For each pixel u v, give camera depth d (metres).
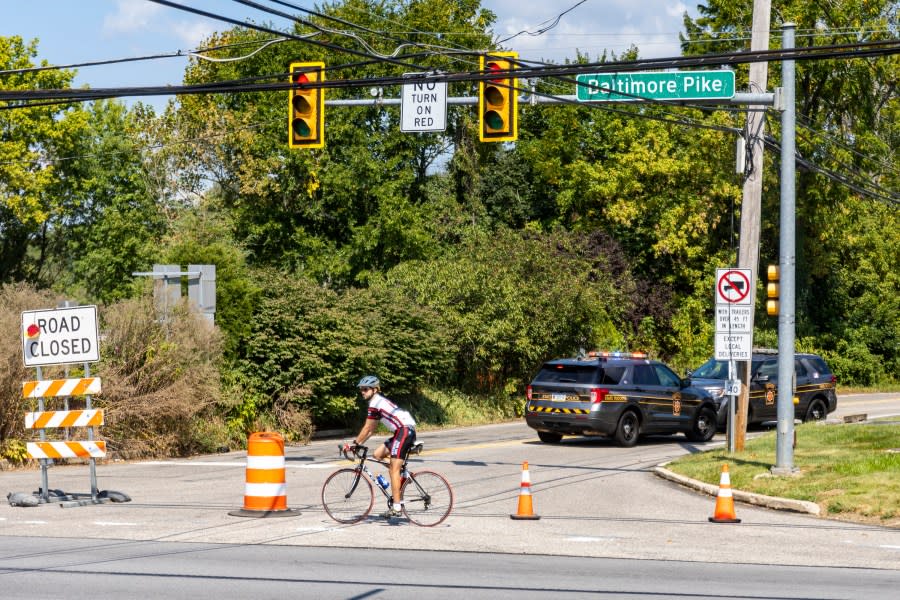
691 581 9.49
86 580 9.27
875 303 53.12
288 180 47.22
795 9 43.03
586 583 9.34
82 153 57.09
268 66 47.66
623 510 14.41
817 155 44.22
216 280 25.20
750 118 18.94
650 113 47.97
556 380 23.94
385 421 12.96
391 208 46.19
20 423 20.34
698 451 22.97
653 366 24.77
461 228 50.19
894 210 50.03
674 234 46.78
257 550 11.04
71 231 58.69
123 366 21.81
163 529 12.48
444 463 20.38
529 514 13.50
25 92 15.98
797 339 49.56
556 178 52.03
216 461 21.53
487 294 34.22
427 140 49.56
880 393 48.66
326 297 27.30
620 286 42.94
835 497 14.33
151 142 50.59
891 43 14.70
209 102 49.75
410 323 30.05
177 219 49.69
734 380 19.41
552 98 17.47
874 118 48.56
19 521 13.15
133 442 21.86
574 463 20.48
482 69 17.56
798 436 21.39
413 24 46.44
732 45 45.81
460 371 34.78
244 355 25.56
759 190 19.06
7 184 49.72
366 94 46.34
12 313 20.61
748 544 11.70
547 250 37.91
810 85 46.03
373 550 11.11
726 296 19.14
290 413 25.50
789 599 8.70
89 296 57.56
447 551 11.10
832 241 48.88
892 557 10.90
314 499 15.34
